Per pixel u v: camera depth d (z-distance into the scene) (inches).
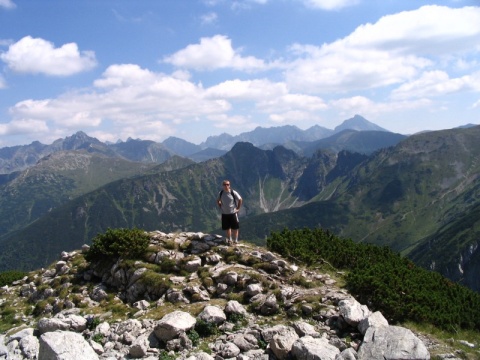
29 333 629.3
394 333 490.3
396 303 665.0
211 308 641.0
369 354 470.3
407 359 448.1
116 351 552.1
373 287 705.0
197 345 559.8
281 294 696.4
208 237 954.1
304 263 883.4
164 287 782.5
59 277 965.8
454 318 665.0
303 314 637.3
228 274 776.3
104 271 926.4
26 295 980.6
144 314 691.4
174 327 558.6
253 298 701.9
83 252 1096.8
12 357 541.0
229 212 935.7
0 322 840.3
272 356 512.4
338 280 792.3
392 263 961.5
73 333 493.7
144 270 839.1
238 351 527.2
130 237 931.3
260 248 928.9
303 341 498.0
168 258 869.2
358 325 568.1
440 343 574.6
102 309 772.6
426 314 649.6
